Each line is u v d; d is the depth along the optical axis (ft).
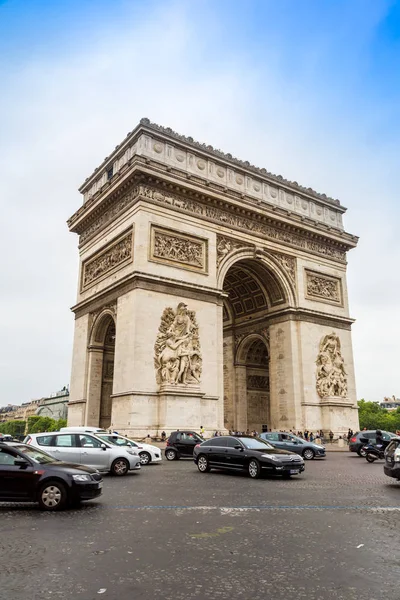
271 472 96.48
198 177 206.59
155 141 204.23
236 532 49.80
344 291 260.83
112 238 207.21
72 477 62.85
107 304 204.23
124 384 176.45
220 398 194.29
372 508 63.82
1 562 39.45
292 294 236.84
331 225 264.72
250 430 253.65
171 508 63.10
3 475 62.08
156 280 185.26
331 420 224.33
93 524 53.47
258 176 235.81
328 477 102.01
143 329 178.81
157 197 196.85
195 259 202.08
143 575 36.42
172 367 178.91
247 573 36.99
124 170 197.67
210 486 85.66
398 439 93.09
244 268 238.07
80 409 208.54
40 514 59.31
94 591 33.19
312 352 233.76
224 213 218.18
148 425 170.71
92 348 212.84
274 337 238.68
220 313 204.33
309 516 58.13
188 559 40.42
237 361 258.57
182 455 145.79
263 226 232.53
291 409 222.07
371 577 36.24
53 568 37.96
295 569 37.96
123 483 89.04
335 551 42.96
